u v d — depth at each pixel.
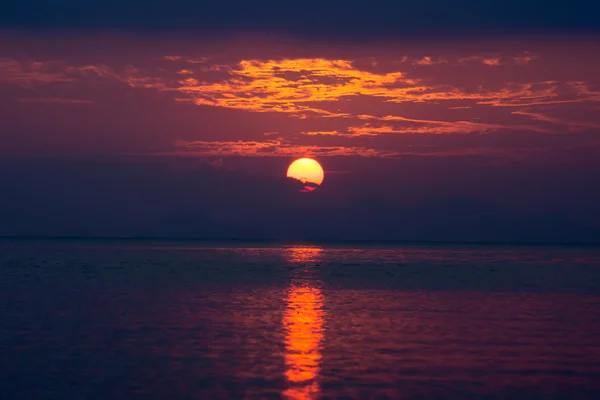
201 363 33.69
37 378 30.50
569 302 61.12
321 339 40.47
